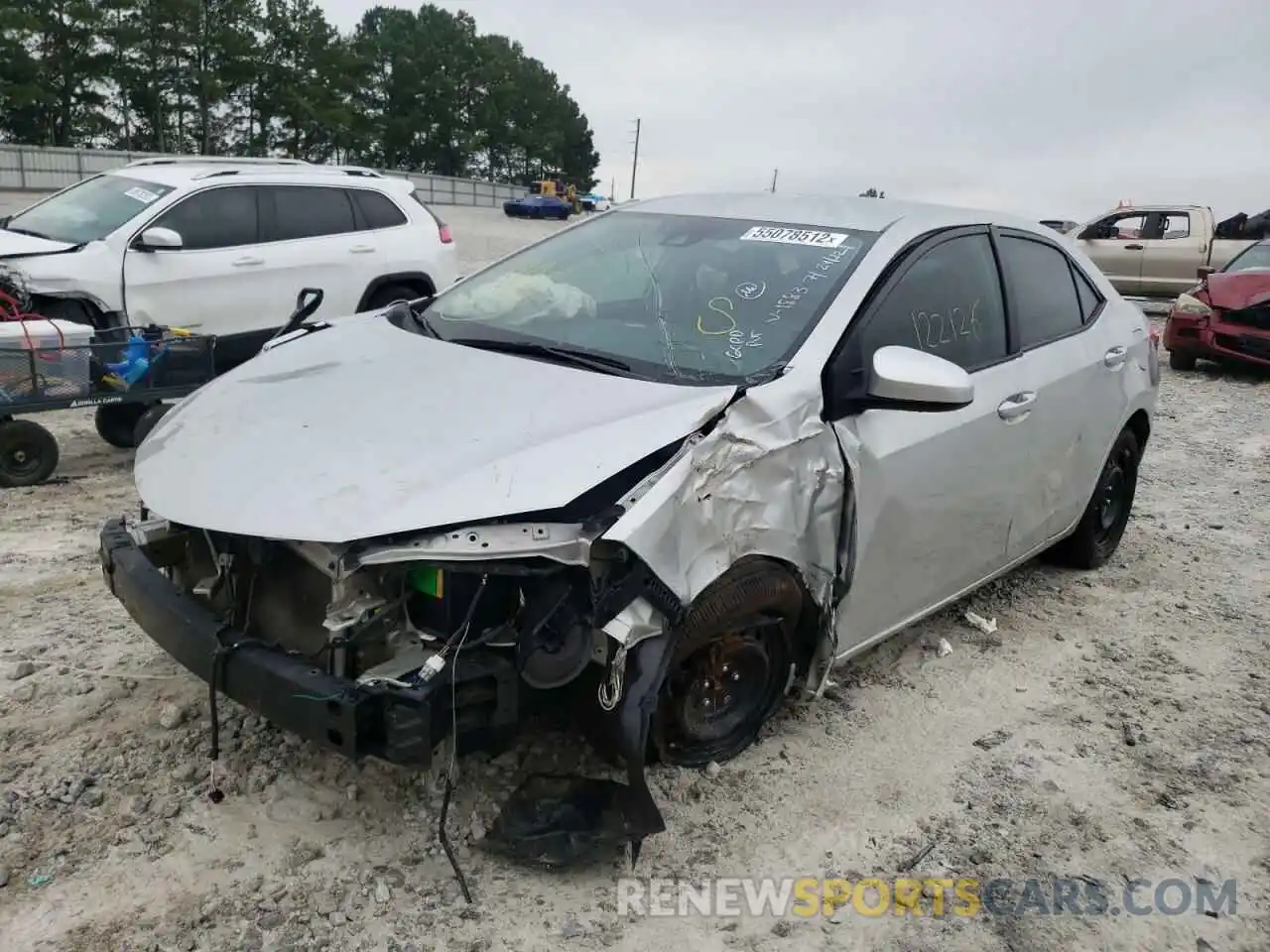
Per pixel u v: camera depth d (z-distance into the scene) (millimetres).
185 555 3455
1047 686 4289
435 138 93500
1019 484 4355
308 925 2713
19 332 6059
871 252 3816
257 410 3340
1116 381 5039
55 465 6344
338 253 9195
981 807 3439
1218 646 4777
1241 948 2904
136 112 67875
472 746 2807
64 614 4355
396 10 104750
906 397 3285
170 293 8164
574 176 120812
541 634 2781
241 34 68688
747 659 3373
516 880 2926
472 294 4309
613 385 3262
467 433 2996
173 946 2615
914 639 4621
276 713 2801
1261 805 3555
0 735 3422
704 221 4289
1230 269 13547
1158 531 6406
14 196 37719
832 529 3377
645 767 3156
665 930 2801
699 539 2936
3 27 56750
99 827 3016
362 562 2701
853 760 3639
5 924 2645
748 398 3125
